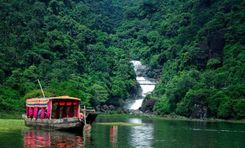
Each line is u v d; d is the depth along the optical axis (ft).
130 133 231.09
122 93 615.16
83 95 466.29
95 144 169.78
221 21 647.97
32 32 555.69
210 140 202.18
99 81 586.86
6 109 352.08
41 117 241.35
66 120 221.46
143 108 573.74
